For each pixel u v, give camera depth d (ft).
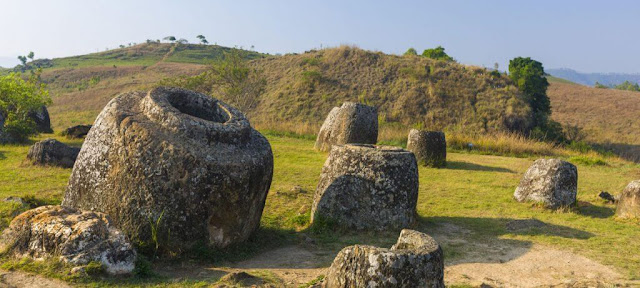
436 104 129.18
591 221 31.65
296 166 47.42
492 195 38.96
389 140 73.46
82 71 245.86
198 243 21.13
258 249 23.62
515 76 137.80
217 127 21.99
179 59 291.99
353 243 25.39
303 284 18.40
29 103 57.93
